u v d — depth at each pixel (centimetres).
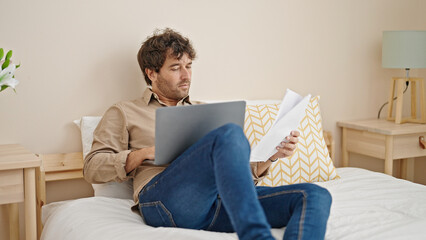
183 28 229
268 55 252
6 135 198
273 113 212
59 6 202
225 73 241
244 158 120
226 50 240
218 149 122
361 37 280
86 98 212
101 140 178
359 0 277
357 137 269
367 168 293
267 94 254
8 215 201
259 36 248
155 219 148
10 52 173
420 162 299
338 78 276
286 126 159
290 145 167
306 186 132
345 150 278
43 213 191
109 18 212
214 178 131
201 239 125
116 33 214
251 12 245
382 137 252
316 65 268
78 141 212
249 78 248
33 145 204
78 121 207
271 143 156
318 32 266
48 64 203
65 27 204
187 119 139
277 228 141
